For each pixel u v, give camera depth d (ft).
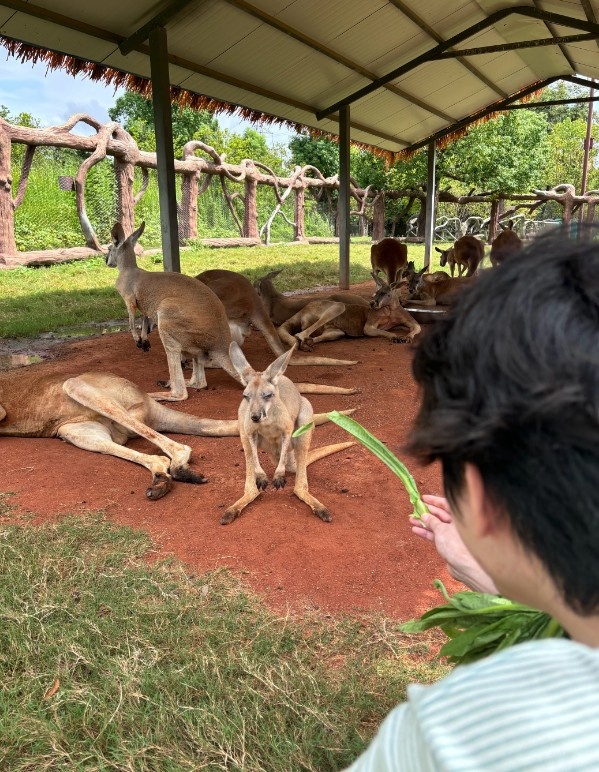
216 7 28.45
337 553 11.56
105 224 68.08
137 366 25.96
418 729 1.86
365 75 42.42
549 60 51.49
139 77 33.58
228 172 77.05
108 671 8.21
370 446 5.50
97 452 16.55
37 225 63.41
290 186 89.56
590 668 1.85
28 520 12.72
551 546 1.99
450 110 58.34
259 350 29.48
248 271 56.24
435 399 2.32
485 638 4.15
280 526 12.50
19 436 17.98
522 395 1.91
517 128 87.04
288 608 9.86
